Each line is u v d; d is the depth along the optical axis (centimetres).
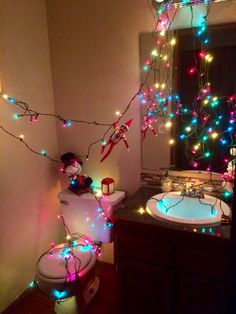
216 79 170
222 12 162
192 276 149
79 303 193
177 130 188
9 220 192
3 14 175
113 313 193
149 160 202
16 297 204
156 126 194
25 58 195
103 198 204
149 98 192
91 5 195
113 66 200
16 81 189
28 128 202
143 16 182
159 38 180
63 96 222
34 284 218
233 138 172
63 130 230
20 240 203
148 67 188
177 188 193
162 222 151
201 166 185
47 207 230
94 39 200
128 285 169
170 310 161
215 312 149
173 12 173
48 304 204
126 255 164
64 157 218
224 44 165
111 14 191
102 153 219
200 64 172
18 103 192
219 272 142
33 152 209
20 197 200
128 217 158
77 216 214
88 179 218
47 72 217
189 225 146
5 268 192
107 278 229
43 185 223
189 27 171
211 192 184
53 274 170
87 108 216
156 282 160
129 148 208
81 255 188
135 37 188
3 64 178
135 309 171
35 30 201
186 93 180
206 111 176
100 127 215
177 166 193
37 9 202
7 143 185
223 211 159
